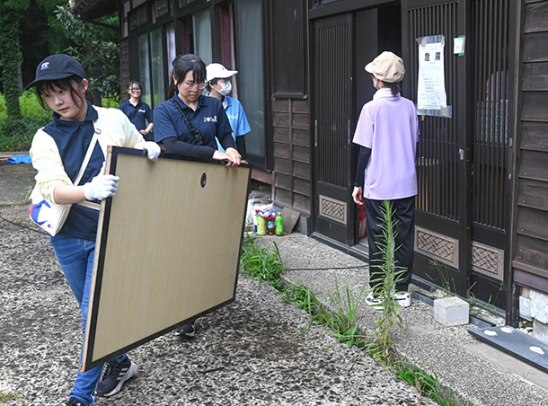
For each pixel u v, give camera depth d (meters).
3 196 9.03
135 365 3.21
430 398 2.93
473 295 3.96
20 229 6.98
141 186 2.63
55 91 2.47
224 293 3.63
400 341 3.44
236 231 3.60
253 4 6.86
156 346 3.63
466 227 3.88
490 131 3.68
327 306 4.05
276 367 3.31
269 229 6.16
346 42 5.10
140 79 12.44
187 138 3.60
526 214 3.35
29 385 3.18
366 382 3.10
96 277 2.49
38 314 4.23
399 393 2.97
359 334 3.65
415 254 4.45
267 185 8.00
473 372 3.04
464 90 3.77
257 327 3.89
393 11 5.11
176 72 3.53
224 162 3.28
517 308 3.52
